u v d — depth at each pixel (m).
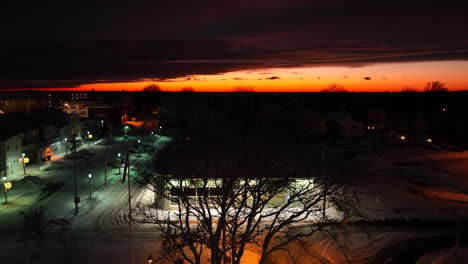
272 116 80.81
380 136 75.81
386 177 43.16
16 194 35.84
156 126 90.44
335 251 23.59
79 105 103.94
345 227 27.38
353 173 44.16
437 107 99.44
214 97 145.00
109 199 35.31
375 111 85.44
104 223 29.27
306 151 43.19
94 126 77.62
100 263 21.97
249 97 140.75
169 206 31.50
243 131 60.53
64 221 28.91
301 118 76.38
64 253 23.39
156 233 27.03
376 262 22.17
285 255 23.17
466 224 28.53
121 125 92.50
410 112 87.75
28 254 23.19
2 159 42.41
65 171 46.53
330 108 101.00
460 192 37.88
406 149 62.56
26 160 43.16
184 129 68.75
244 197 15.39
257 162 23.61
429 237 26.05
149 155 51.22
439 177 43.84
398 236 26.05
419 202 34.03
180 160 28.81
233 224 15.62
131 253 22.48
